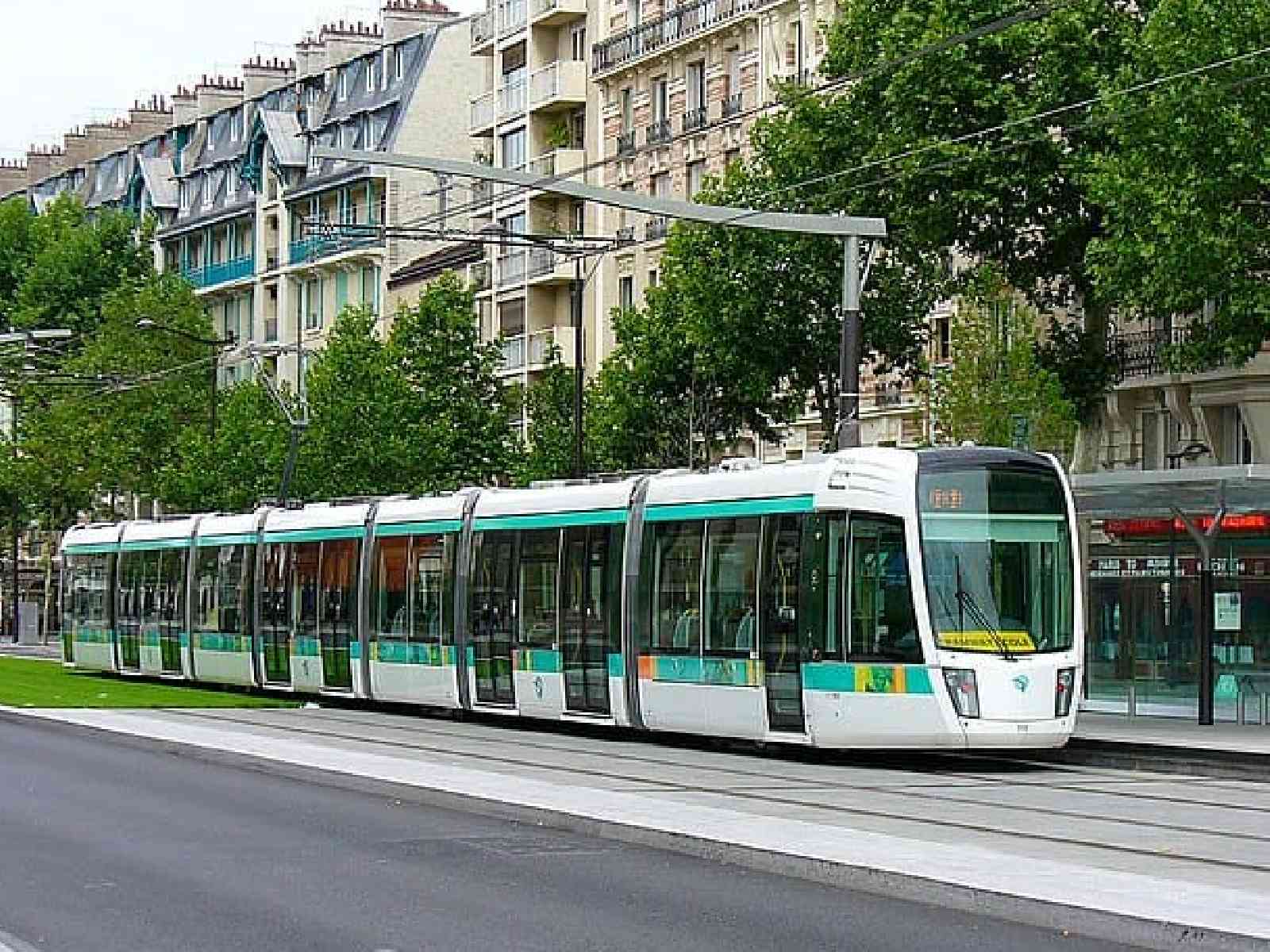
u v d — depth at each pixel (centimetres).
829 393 5447
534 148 8600
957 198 4497
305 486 7425
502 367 8531
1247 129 3756
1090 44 4447
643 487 3609
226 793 2730
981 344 4791
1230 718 3731
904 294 5284
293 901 1734
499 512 4019
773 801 2498
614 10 8175
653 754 3331
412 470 7206
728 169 5216
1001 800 2552
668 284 5938
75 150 14912
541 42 8638
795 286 5212
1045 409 4669
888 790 2691
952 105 4491
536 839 2191
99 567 6169
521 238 4641
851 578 3108
